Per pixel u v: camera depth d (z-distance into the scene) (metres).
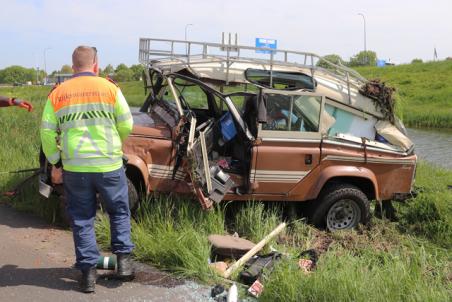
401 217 7.49
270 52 6.77
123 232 4.36
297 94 6.27
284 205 6.73
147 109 7.55
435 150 17.80
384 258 5.54
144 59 7.10
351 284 4.20
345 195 6.63
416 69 46.94
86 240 4.16
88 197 4.20
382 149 6.75
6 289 4.13
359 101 6.93
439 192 8.09
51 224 5.92
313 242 6.20
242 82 6.73
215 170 6.04
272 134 6.24
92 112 4.12
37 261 4.76
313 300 4.11
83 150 4.08
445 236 6.97
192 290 4.43
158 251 4.94
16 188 6.16
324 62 7.12
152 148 5.96
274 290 4.30
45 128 4.10
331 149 6.48
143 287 4.39
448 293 4.60
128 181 5.84
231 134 6.42
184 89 7.14
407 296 4.30
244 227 6.12
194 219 5.76
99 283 4.37
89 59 4.27
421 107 33.25
